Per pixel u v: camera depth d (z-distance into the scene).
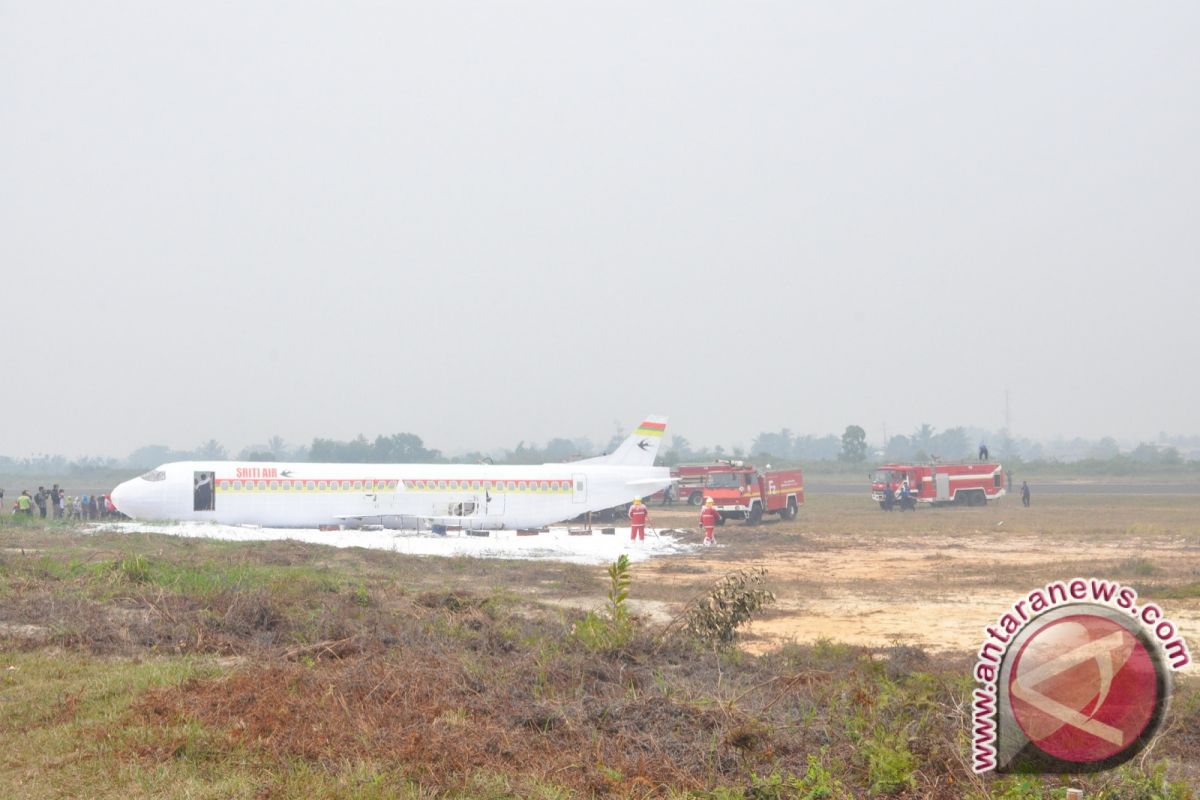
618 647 16.22
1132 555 38.75
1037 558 37.94
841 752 10.73
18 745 10.73
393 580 26.50
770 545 44.12
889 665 15.24
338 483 48.53
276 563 30.48
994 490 78.44
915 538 47.66
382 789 9.38
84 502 57.16
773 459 166.62
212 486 46.72
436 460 188.25
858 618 23.36
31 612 18.17
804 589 28.34
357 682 12.73
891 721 11.50
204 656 15.41
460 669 13.80
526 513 52.28
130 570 22.14
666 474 57.09
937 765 10.16
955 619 23.17
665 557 39.41
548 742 11.09
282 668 13.63
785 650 17.70
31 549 31.36
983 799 9.41
